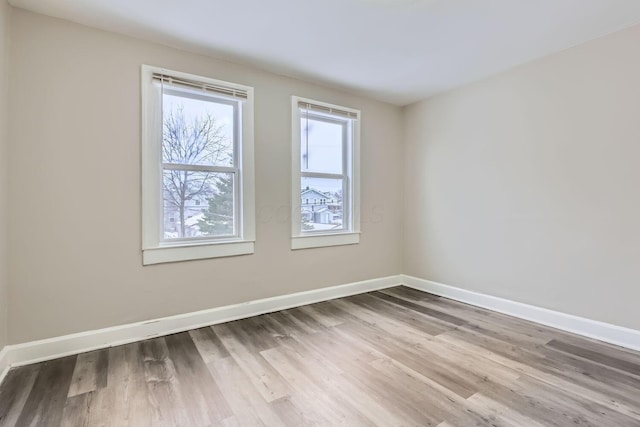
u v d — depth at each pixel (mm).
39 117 2139
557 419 1554
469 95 3400
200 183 2809
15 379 1904
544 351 2279
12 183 2061
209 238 2861
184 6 2078
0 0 1896
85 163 2289
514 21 2248
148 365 2080
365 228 3871
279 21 2256
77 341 2260
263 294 3104
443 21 2254
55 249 2201
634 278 2322
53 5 2061
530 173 2898
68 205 2238
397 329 2693
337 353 2252
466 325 2785
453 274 3602
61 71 2203
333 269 3600
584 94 2539
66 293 2238
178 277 2656
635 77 2287
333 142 3652
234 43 2559
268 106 3098
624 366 2059
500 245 3146
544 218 2807
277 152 3164
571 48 2607
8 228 2045
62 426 1509
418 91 3633
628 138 2330
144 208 2502
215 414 1596
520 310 2979
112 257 2395
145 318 2520
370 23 2279
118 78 2396
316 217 3531
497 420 1545
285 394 1762
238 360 2148
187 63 2674
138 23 2271
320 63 2920
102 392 1777
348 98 3664
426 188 3906
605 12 2137
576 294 2613
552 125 2736
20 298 2092
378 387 1827
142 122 2484
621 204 2373
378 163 3969
